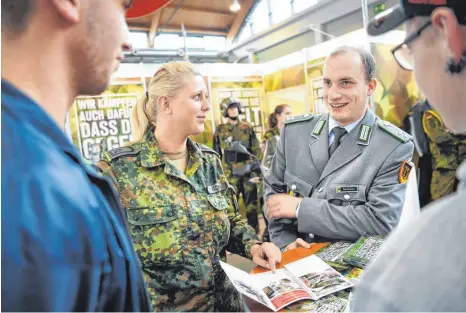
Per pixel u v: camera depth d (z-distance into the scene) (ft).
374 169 3.47
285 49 17.38
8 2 0.96
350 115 3.59
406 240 0.87
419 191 7.27
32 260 0.81
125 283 1.15
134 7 1.83
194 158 3.36
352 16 12.17
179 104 3.06
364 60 3.50
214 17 18.54
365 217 3.29
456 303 0.75
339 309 2.18
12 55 0.99
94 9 1.08
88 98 9.95
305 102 11.52
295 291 2.45
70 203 0.93
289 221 3.94
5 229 0.80
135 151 3.15
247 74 13.19
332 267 2.78
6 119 0.90
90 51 1.10
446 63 0.86
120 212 1.35
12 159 0.87
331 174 3.71
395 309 0.78
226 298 3.24
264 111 13.62
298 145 4.11
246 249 3.34
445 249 0.79
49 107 1.05
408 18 0.90
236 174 11.36
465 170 0.91
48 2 0.98
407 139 3.55
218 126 11.96
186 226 3.03
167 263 2.91
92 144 10.07
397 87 7.47
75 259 0.90
